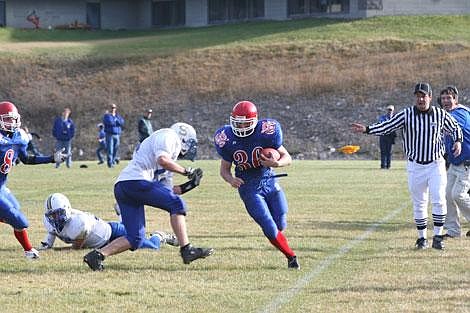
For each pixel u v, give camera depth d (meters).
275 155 17.39
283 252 17.94
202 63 90.44
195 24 113.56
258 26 105.06
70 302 14.90
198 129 77.81
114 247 17.66
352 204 31.31
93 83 88.31
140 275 17.34
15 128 18.56
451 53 85.94
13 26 112.31
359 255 19.61
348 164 59.25
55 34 109.50
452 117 20.78
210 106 81.62
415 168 20.44
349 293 15.38
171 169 17.08
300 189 37.78
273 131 17.59
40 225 25.41
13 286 16.31
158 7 115.81
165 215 27.58
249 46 94.06
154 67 90.38
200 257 17.50
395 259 19.00
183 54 93.31
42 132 82.12
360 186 39.34
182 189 17.48
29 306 14.59
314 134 74.12
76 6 114.81
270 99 81.12
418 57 85.75
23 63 92.31
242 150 17.61
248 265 18.33
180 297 15.23
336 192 36.28
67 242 20.31
